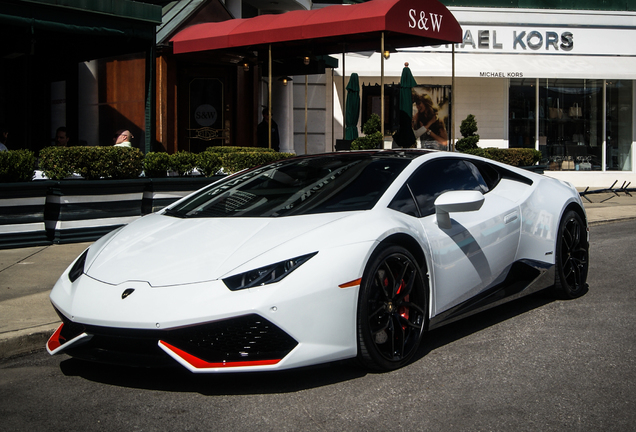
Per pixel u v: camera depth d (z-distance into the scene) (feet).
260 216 10.75
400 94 38.75
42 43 32.96
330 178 11.82
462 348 11.10
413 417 8.17
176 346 8.61
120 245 10.75
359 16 28.99
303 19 30.71
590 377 9.55
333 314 8.96
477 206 10.59
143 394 9.14
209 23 34.96
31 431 7.98
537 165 38.11
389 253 9.84
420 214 11.17
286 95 45.78
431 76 48.19
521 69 47.73
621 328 12.17
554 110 52.08
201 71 37.47
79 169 21.89
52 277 16.56
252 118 39.78
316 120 49.96
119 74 30.76
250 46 35.19
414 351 10.32
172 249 9.96
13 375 10.21
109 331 8.86
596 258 20.26
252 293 8.57
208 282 8.80
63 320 9.66
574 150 52.37
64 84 34.22
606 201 38.55
